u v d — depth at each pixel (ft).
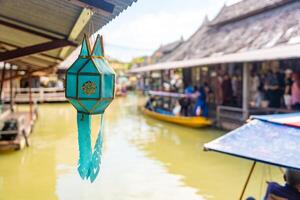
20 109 84.02
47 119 70.44
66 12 15.97
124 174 31.65
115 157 38.04
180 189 27.81
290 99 47.26
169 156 38.45
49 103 104.68
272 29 54.90
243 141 15.71
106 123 64.90
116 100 123.75
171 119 62.75
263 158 13.89
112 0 12.48
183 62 75.00
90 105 11.19
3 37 28.48
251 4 67.36
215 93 65.10
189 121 57.11
